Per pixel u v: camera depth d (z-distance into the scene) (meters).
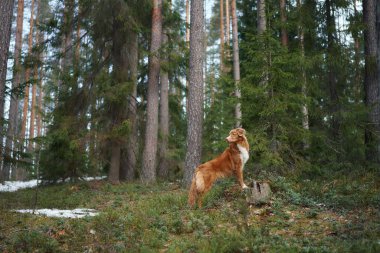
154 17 16.91
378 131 12.68
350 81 16.64
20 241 6.56
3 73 9.83
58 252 6.18
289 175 11.31
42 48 16.58
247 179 11.19
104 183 16.56
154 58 17.11
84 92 16.28
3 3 9.72
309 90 13.41
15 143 12.23
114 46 16.98
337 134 13.58
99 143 16.33
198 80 13.22
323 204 8.77
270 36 11.77
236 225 7.28
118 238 6.91
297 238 6.39
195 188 9.17
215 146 12.98
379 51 8.60
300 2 15.45
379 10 8.58
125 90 15.84
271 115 11.81
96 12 15.91
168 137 19.58
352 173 11.82
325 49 14.18
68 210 10.39
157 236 6.93
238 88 11.96
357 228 6.66
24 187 19.42
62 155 16.62
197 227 7.49
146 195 12.91
